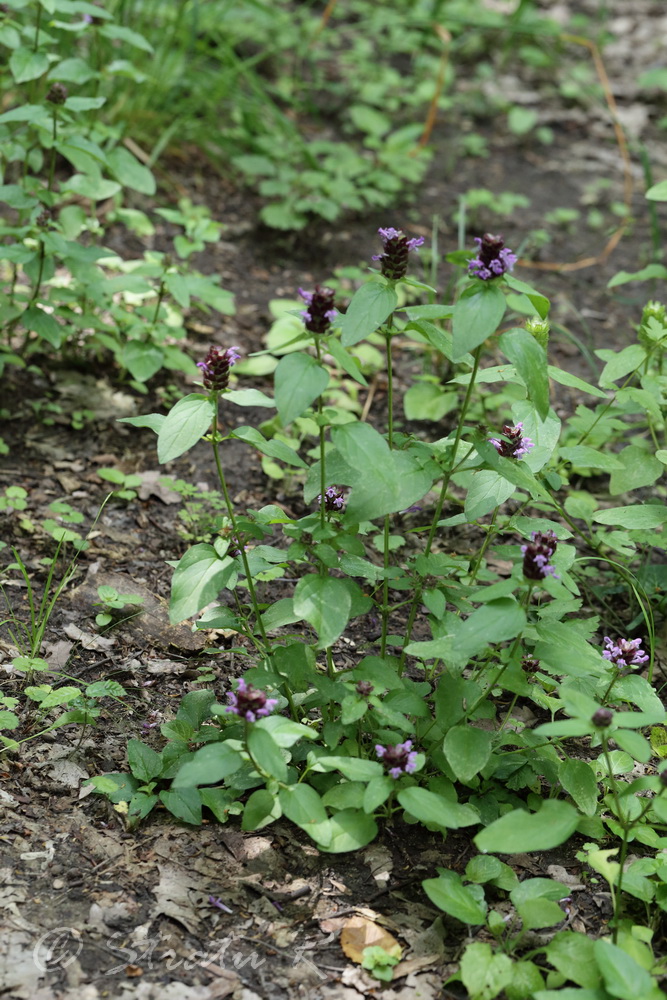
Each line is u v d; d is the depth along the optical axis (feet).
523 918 4.96
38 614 5.73
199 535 6.07
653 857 5.23
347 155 8.76
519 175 9.68
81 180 6.34
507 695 5.66
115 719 5.46
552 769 5.30
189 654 5.68
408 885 5.15
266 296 7.52
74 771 5.32
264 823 5.15
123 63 6.40
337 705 5.36
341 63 10.85
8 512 6.02
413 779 5.18
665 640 5.84
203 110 9.20
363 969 4.99
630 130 10.59
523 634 5.22
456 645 4.90
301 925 5.06
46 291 6.86
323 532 5.07
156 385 6.62
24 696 5.48
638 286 8.19
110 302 6.42
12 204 6.13
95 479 6.22
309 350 6.72
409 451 5.19
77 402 6.47
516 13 11.18
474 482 5.25
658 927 5.08
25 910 5.02
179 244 6.57
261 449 5.06
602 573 6.07
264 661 5.23
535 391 4.92
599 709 4.84
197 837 5.21
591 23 12.69
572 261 8.45
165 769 5.26
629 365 5.73
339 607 5.02
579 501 5.83
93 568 5.90
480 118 10.56
